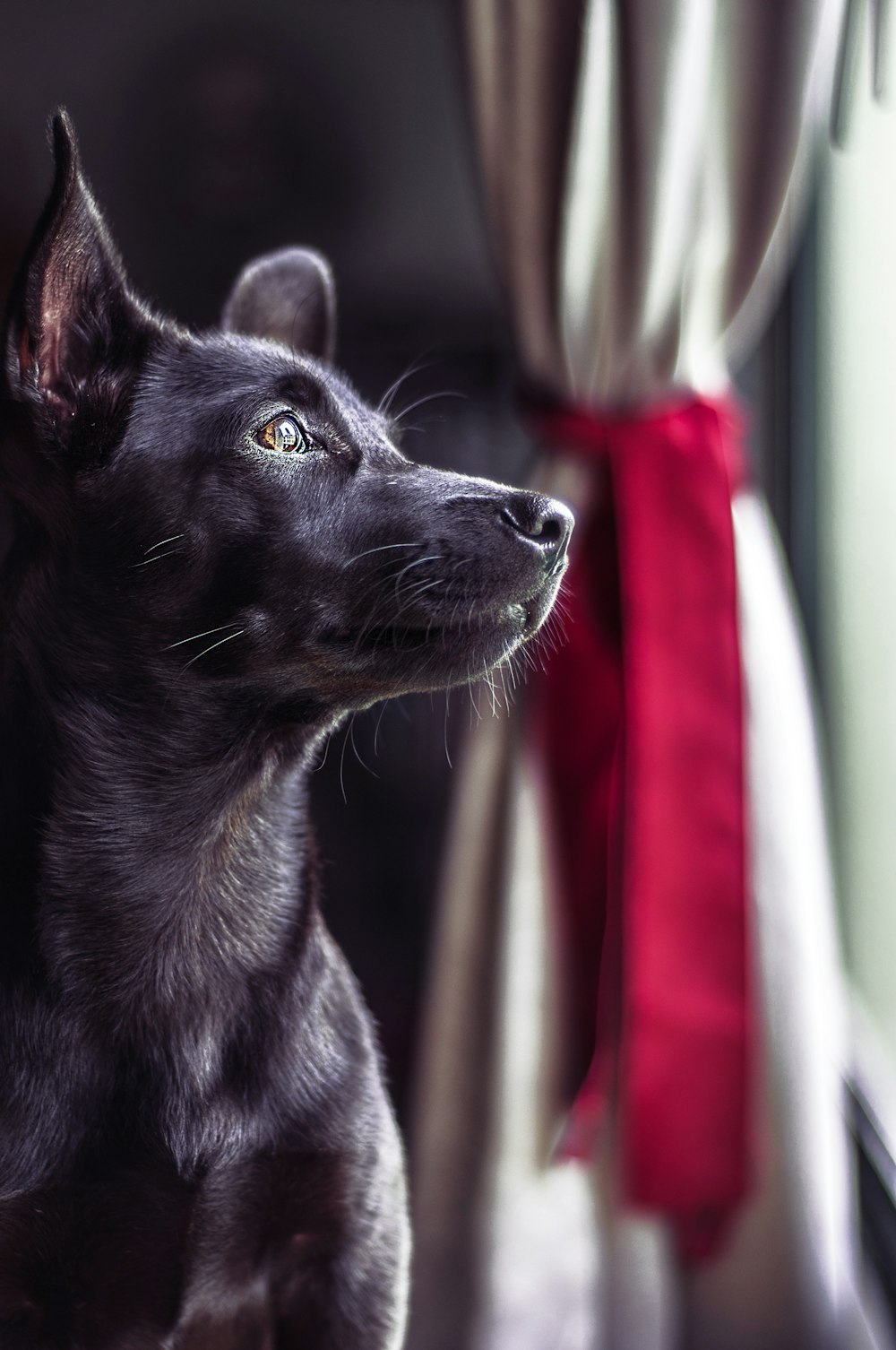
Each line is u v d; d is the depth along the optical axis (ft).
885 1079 6.57
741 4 4.60
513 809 5.20
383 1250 3.27
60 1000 2.98
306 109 7.68
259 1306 3.25
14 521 3.23
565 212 4.64
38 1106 2.90
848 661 7.31
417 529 3.17
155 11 7.54
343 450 3.35
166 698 3.19
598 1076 5.25
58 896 3.07
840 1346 5.12
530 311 4.88
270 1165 3.08
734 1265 5.12
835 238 7.34
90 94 7.60
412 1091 5.43
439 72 7.63
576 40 4.47
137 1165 2.92
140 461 3.11
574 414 5.07
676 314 4.84
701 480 4.98
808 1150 5.09
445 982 5.28
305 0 7.57
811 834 5.29
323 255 7.79
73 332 3.11
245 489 3.15
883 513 6.51
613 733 5.12
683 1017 4.90
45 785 3.14
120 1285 2.98
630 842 4.92
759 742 5.14
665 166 4.49
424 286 7.79
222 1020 3.12
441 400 7.81
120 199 7.73
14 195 7.59
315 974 3.33
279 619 3.18
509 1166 5.24
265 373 3.29
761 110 4.68
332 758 7.76
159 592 3.13
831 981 5.40
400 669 3.20
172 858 3.16
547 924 5.26
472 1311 5.19
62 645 3.17
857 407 7.06
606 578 5.11
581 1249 5.49
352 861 7.82
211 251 7.79
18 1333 2.96
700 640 4.94
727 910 4.93
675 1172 4.89
